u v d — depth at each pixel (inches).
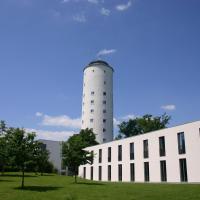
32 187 1123.3
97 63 3705.7
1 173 2112.5
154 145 1800.0
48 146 3314.5
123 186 1184.2
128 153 2025.1
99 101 3567.9
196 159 1499.8
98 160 2354.8
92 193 936.9
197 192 896.3
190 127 1569.9
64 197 844.0
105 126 3528.5
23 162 1090.7
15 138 1113.4
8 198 822.5
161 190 991.0
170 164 1654.8
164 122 3238.2
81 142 1498.5
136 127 3590.1
